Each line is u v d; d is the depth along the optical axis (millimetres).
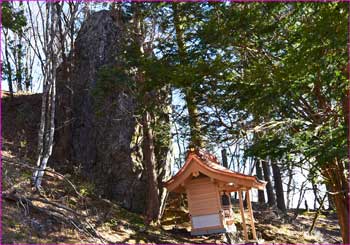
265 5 6414
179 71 7004
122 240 7969
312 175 8109
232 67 7230
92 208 9086
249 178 7969
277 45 6840
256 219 12359
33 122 12242
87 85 11859
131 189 10703
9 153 9945
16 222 6664
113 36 12141
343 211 8133
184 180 8141
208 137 8594
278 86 6387
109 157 10898
